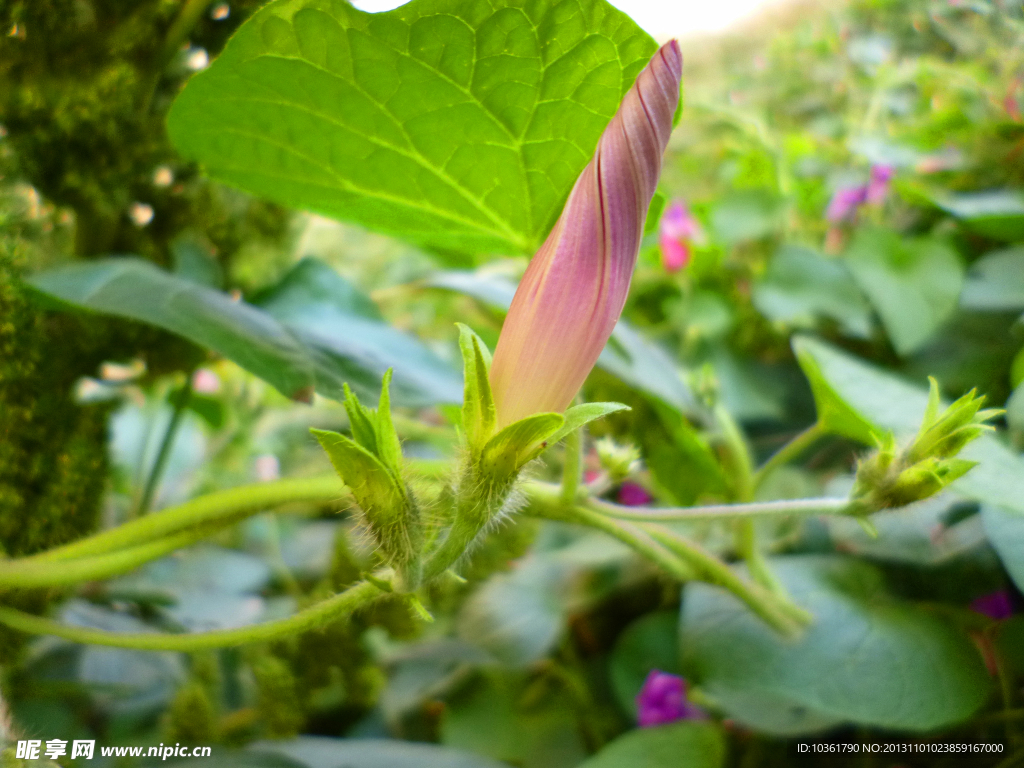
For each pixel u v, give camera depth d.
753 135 0.28
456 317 0.24
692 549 0.13
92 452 0.14
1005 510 0.11
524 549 0.17
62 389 0.13
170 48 0.13
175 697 0.14
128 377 0.16
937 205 0.21
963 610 0.14
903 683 0.12
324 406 0.22
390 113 0.10
